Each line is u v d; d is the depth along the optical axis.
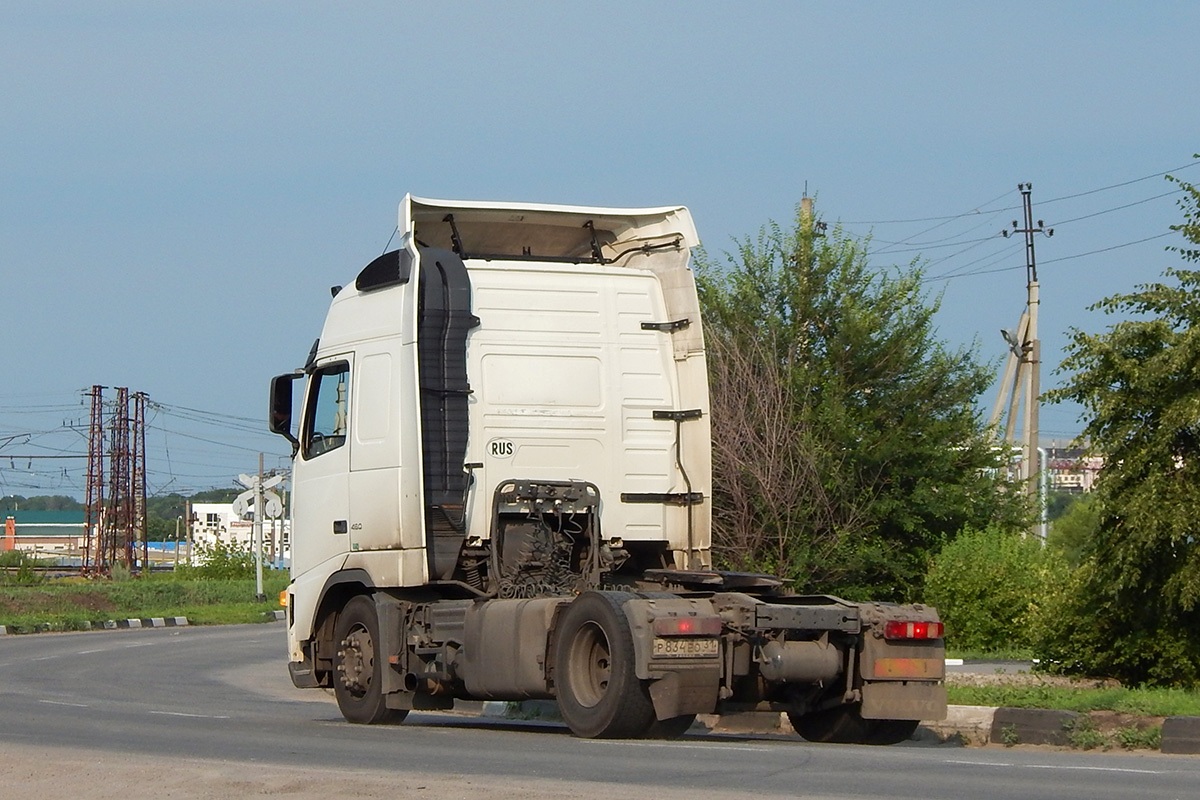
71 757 12.41
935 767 11.29
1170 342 18.52
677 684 13.34
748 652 13.97
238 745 13.48
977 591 26.23
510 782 10.27
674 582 15.47
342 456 16.66
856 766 11.32
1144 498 18.20
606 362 16.34
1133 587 18.95
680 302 16.62
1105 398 18.75
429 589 16.06
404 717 16.39
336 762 11.92
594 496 15.91
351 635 16.47
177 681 26.41
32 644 38.78
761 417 25.92
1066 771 11.03
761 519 25.62
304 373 17.52
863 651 14.18
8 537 136.75
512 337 16.05
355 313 16.73
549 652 14.33
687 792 9.69
